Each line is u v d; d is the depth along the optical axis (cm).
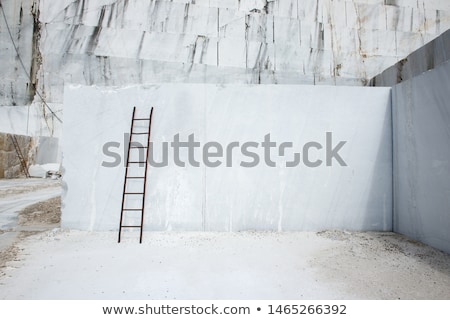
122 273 230
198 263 252
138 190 354
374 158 360
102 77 697
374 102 360
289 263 252
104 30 700
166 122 357
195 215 355
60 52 687
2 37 672
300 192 357
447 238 273
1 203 486
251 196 356
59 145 679
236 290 201
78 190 356
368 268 240
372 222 359
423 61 452
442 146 278
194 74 709
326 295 193
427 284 209
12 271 234
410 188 326
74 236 333
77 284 211
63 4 691
